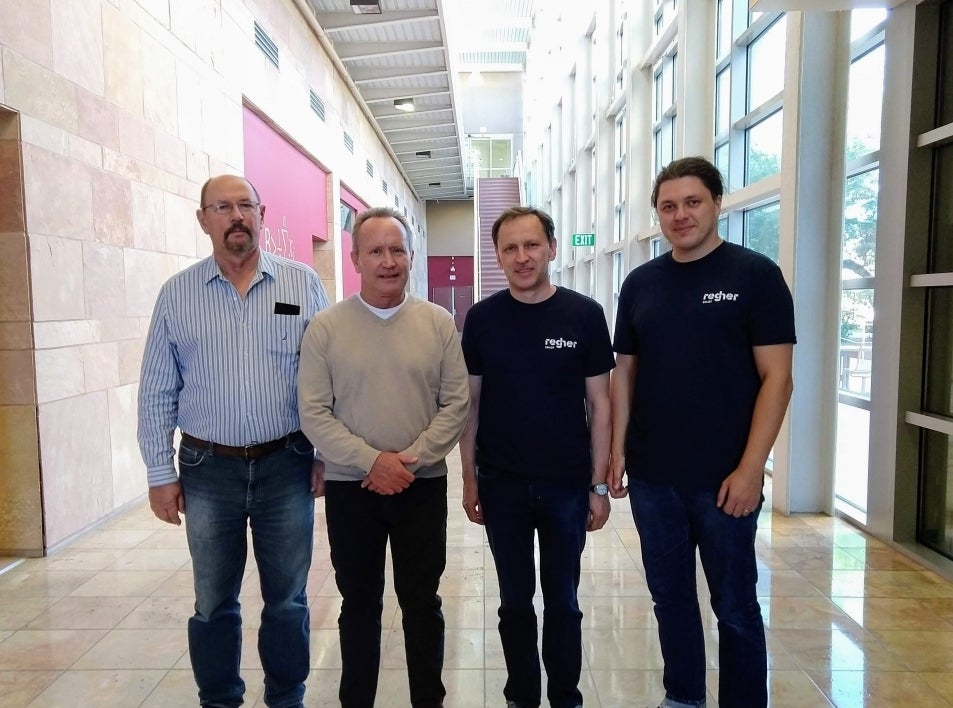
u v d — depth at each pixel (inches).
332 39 380.2
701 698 76.5
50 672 92.9
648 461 74.1
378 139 561.9
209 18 211.3
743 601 71.2
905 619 107.6
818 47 155.6
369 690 72.4
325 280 380.2
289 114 294.2
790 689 87.4
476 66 852.0
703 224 69.3
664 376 72.3
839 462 172.9
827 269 161.0
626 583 122.8
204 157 207.5
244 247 72.5
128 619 109.0
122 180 161.9
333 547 73.6
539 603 115.7
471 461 80.7
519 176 748.6
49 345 136.0
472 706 84.0
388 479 68.5
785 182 164.6
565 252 553.9
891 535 141.4
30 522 135.5
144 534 149.2
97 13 151.8
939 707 83.5
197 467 74.2
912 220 134.7
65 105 140.6
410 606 73.7
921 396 138.1
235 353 73.5
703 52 238.7
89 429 150.1
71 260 142.9
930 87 131.4
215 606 75.3
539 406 73.4
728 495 68.8
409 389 72.0
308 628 80.0
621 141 396.5
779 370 67.8
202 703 76.2
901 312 137.0
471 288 1001.5
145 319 173.0
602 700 85.4
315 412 71.2
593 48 466.6
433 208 994.1
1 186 128.5
